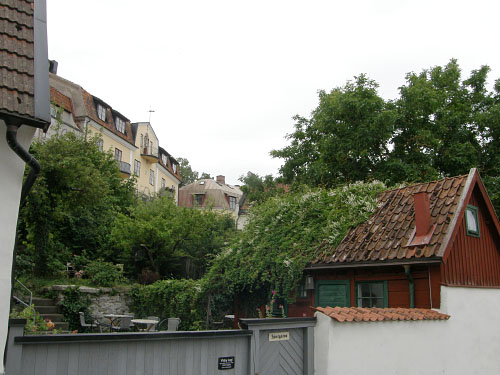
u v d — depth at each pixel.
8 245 4.56
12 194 4.68
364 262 10.03
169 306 15.59
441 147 20.39
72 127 29.47
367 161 19.11
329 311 6.50
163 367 5.22
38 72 5.25
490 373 9.61
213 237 21.73
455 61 22.97
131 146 41.44
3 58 5.15
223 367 5.72
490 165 20.33
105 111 36.22
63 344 4.53
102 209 21.83
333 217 12.13
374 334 6.85
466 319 9.19
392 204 11.56
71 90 32.59
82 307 14.55
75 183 15.00
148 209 21.14
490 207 11.00
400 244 9.82
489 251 11.11
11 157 4.73
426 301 9.22
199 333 5.46
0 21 5.60
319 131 20.81
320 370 6.25
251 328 5.95
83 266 17.89
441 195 10.54
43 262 16.27
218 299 15.75
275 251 12.50
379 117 18.00
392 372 7.01
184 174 74.12
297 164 22.70
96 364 4.73
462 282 9.66
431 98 19.58
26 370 4.29
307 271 11.80
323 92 22.19
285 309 12.43
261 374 6.01
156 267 19.75
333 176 19.66
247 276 12.81
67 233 20.12
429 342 7.95
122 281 17.70
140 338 4.98
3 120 4.66
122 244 19.28
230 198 56.44
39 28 5.86
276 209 14.11
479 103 22.28
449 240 9.01
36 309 13.33
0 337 4.32
